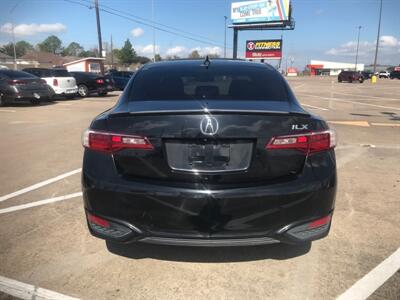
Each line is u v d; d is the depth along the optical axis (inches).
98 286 118.9
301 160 113.8
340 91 1136.8
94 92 858.1
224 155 110.0
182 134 109.3
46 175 233.6
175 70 150.7
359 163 261.7
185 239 111.9
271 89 138.9
